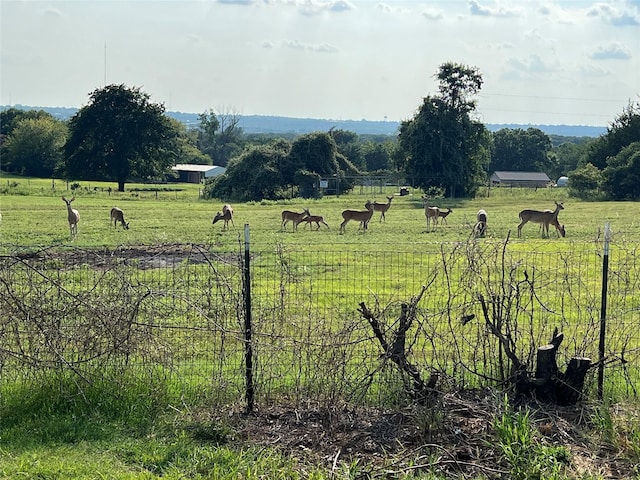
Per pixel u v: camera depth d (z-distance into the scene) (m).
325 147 71.62
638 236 27.98
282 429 7.30
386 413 7.44
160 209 48.34
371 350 8.05
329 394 7.61
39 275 8.91
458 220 41.09
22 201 53.88
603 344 8.16
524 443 6.48
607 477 6.34
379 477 6.31
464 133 72.50
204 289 10.03
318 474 6.25
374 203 41.72
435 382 7.50
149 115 80.12
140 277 10.98
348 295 14.02
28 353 7.94
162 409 7.66
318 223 35.03
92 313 7.98
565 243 24.81
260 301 10.70
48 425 7.32
